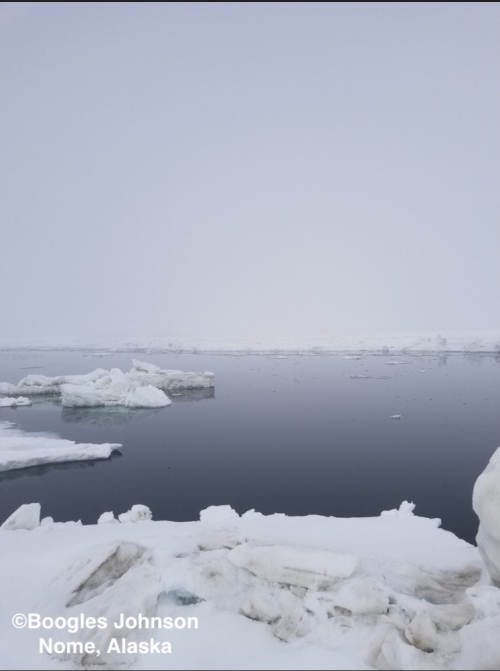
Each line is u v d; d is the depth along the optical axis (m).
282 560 4.34
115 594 4.11
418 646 3.55
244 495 13.50
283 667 3.31
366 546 5.56
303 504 12.65
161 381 36.62
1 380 45.66
